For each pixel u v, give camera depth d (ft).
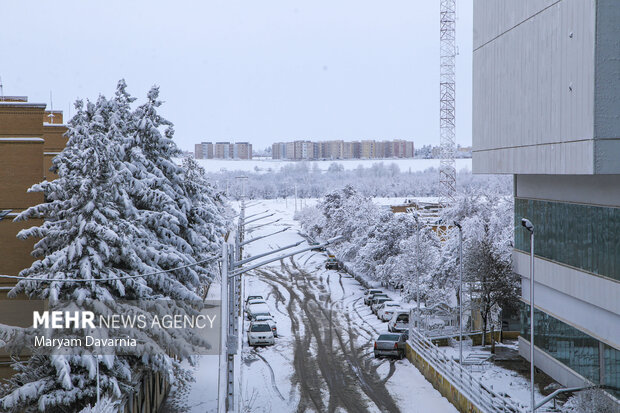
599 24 79.82
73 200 75.15
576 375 99.09
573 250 100.17
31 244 94.22
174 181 99.86
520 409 77.71
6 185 94.38
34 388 68.54
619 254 85.71
